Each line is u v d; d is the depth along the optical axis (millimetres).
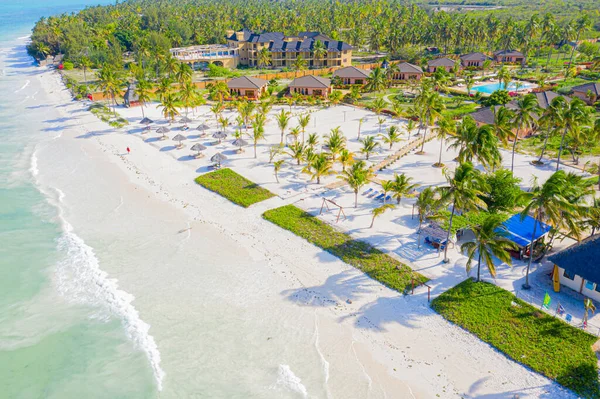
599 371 33344
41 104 123000
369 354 36406
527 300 41531
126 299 43750
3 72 174625
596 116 94438
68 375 35531
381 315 40531
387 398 32438
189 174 72500
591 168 68000
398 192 57312
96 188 68312
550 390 32312
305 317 40750
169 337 38938
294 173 71375
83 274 47719
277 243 52219
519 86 125500
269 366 35688
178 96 117625
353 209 59344
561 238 51156
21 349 38031
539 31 159625
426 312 40594
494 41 183125
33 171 75688
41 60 191500
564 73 138250
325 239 52406
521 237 48344
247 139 88188
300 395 32906
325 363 35688
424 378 34000
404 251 49781
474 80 132250
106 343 38438
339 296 43156
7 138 93375
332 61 160500
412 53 164125
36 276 47438
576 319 38906
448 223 54312
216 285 45500
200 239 53781
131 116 107312
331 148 69188
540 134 87750
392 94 124062
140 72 141875
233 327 39844
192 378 34812
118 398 33344
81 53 180125
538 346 35938
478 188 46625
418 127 93375
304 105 114688
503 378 33562
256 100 118562
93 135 94000
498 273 45750
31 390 34281
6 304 43219
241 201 61906
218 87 111625
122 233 55562
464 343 36969
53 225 57844
